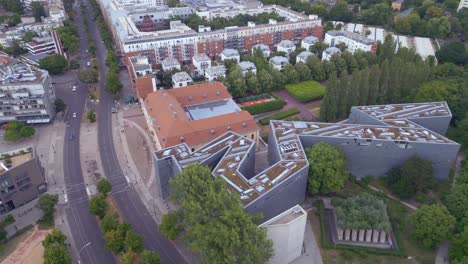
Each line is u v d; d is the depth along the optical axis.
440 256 127.75
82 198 155.62
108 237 123.75
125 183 164.38
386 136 159.12
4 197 145.38
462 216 133.75
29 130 194.62
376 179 166.62
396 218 141.38
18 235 137.88
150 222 143.50
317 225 141.75
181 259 128.12
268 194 126.69
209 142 160.00
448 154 155.38
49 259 114.62
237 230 108.25
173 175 150.50
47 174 170.25
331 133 163.00
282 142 156.00
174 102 187.62
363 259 127.38
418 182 149.75
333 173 145.38
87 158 181.62
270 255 110.75
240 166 141.12
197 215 116.06
